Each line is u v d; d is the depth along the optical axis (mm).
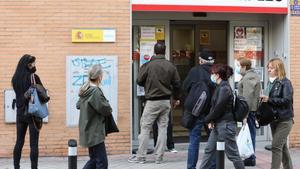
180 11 10766
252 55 11688
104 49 10195
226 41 11664
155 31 11125
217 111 7617
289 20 11133
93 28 10133
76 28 10078
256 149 11133
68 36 10062
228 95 7574
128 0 10258
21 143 8383
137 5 10344
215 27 11625
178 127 11531
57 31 10023
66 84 10070
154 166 9312
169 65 9453
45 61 10000
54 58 10023
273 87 8219
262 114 8195
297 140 11164
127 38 10289
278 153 8266
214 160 7945
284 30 11211
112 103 10250
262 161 9891
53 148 10078
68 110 10094
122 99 10297
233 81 11562
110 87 10234
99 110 7293
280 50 11359
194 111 8414
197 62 11562
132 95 11031
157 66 9391
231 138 7691
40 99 8203
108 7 10180
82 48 10117
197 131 8570
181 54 11492
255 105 9180
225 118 7688
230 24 11547
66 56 10062
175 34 11438
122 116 10305
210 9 10742
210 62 8578
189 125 8531
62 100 10078
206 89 8406
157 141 9617
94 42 10148
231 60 11562
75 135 10141
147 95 9508
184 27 11469
